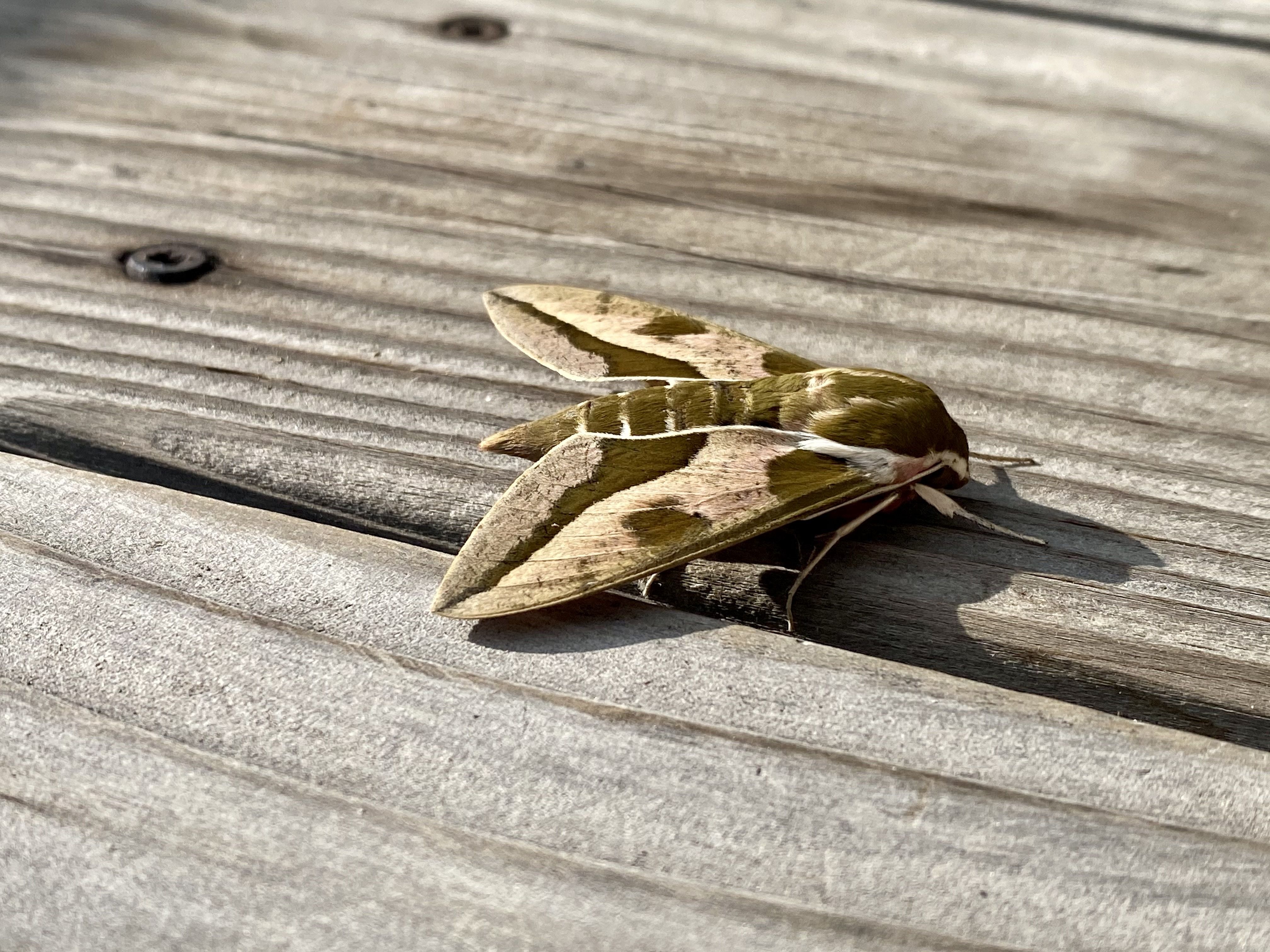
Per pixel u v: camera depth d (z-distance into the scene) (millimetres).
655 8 231
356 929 133
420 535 164
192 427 166
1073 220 195
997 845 137
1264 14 230
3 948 132
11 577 149
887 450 159
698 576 158
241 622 146
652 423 163
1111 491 163
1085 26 229
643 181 200
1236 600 154
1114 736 141
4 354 172
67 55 218
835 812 138
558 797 138
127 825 136
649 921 134
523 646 146
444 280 184
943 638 154
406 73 216
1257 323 181
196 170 198
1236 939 134
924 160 204
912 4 231
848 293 185
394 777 139
